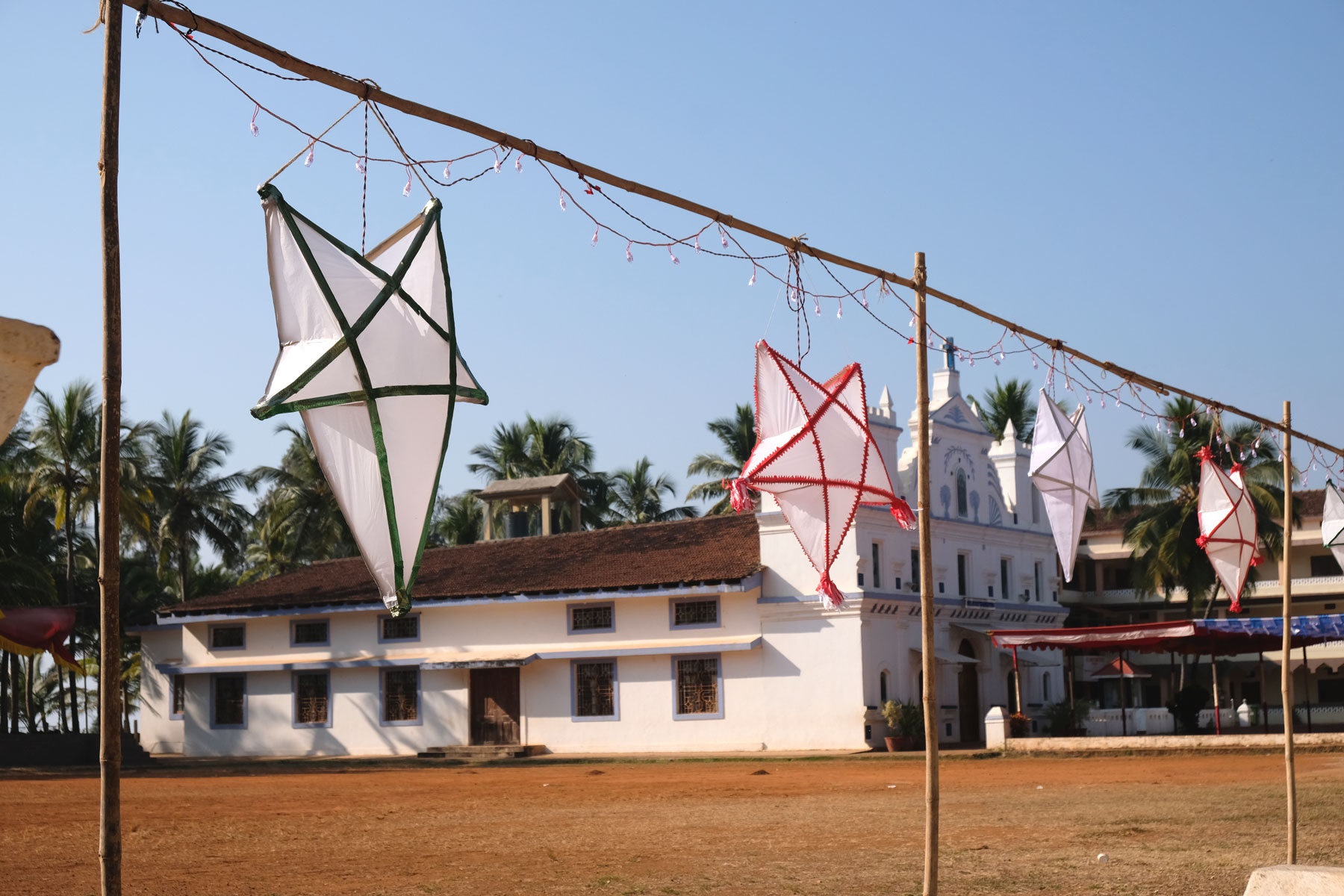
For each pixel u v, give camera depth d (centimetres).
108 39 595
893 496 1036
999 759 3284
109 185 587
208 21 639
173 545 5859
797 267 969
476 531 6500
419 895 1155
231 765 3931
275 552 6156
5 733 4047
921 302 1025
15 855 1496
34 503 4559
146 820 1933
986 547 4300
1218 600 5612
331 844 1573
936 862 934
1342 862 1225
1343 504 1886
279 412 680
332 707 4381
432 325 729
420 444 714
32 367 491
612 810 2006
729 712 3844
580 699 4056
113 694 571
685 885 1184
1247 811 1728
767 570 3856
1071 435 1322
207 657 4603
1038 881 1160
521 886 1195
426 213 741
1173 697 3975
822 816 1830
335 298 700
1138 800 1958
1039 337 1198
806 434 1023
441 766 3750
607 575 4106
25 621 3111
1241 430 4703
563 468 6475
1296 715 5081
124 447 4903
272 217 704
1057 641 3475
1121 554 5672
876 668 3731
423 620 4303
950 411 4188
